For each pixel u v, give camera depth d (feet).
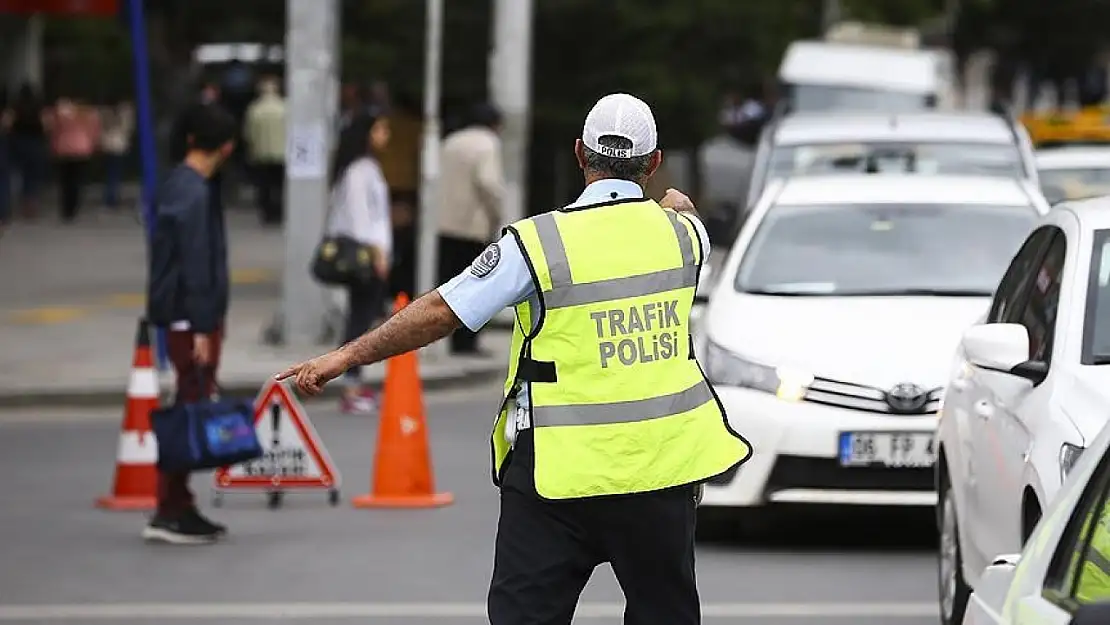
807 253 96.27
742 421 85.20
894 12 473.67
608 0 238.27
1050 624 37.04
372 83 232.32
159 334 143.33
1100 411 57.67
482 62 237.25
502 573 50.57
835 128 134.72
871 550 88.99
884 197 99.96
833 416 84.02
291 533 93.20
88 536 92.58
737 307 91.56
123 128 309.42
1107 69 508.12
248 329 167.32
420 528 94.27
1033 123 205.46
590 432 49.57
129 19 147.84
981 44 495.82
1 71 323.37
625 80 241.96
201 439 88.53
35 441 120.88
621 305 49.93
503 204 155.22
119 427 126.62
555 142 246.27
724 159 403.13
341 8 243.60
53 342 157.07
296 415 100.53
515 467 50.37
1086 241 65.36
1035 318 66.74
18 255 230.07
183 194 88.02
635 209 50.88
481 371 147.13
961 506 68.80
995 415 64.49
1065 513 40.34
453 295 49.85
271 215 287.48
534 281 49.62
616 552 50.52
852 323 88.17
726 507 86.69
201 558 87.40
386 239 135.13
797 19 292.61
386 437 100.48
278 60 330.34
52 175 339.98
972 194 100.22
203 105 88.69
